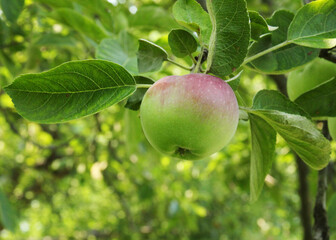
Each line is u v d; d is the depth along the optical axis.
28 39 0.74
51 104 0.23
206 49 0.25
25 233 2.16
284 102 0.28
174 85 0.23
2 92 1.00
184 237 1.77
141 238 1.74
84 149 1.15
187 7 0.25
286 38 0.31
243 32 0.23
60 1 0.53
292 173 1.22
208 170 1.08
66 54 0.77
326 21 0.28
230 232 1.83
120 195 1.47
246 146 0.99
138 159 1.17
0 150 1.51
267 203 1.69
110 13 0.54
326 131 0.38
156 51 0.27
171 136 0.23
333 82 0.31
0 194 0.84
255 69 0.31
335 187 0.64
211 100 0.22
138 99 0.28
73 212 2.08
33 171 1.48
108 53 0.39
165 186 1.34
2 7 0.52
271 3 0.79
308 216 0.55
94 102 0.23
